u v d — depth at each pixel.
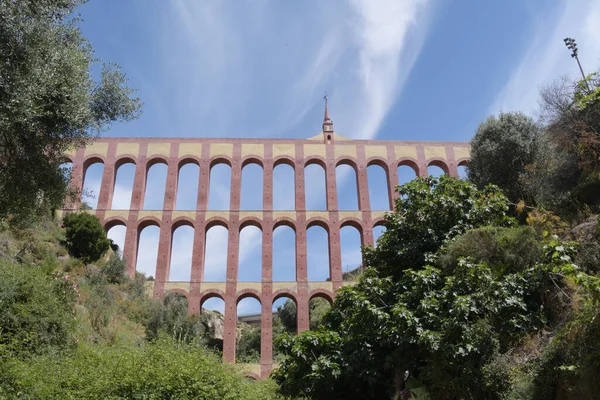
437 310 16.05
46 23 13.62
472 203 20.52
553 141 26.59
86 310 29.77
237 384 18.16
